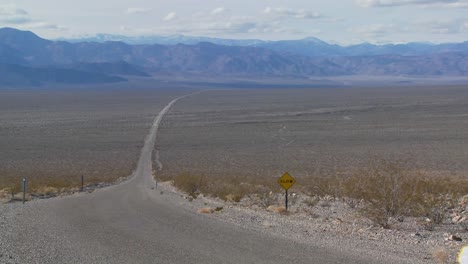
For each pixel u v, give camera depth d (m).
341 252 11.69
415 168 46.50
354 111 137.00
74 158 68.69
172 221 17.00
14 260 11.44
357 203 21.67
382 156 62.00
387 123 107.12
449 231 15.17
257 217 17.81
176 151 74.12
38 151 76.12
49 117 132.88
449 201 20.73
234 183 35.62
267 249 12.12
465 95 192.75
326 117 122.06
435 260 10.92
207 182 35.03
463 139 80.12
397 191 17.17
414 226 15.99
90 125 112.50
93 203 23.75
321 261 10.88
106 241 13.62
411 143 76.75
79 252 12.28
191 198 26.34
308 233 14.25
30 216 18.83
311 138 86.12
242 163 60.53
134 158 67.94
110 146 80.81
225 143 81.94
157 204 22.97
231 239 13.45
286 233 14.24
